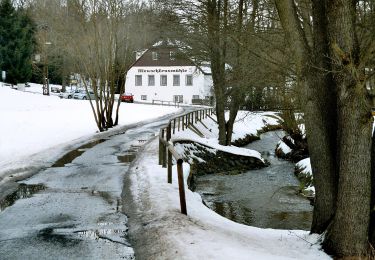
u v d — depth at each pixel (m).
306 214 12.95
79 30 26.86
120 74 29.91
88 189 11.40
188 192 11.50
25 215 8.84
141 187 11.23
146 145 20.06
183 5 21.27
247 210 13.41
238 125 35.97
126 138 24.03
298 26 7.34
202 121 34.72
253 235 8.13
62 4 29.28
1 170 13.34
